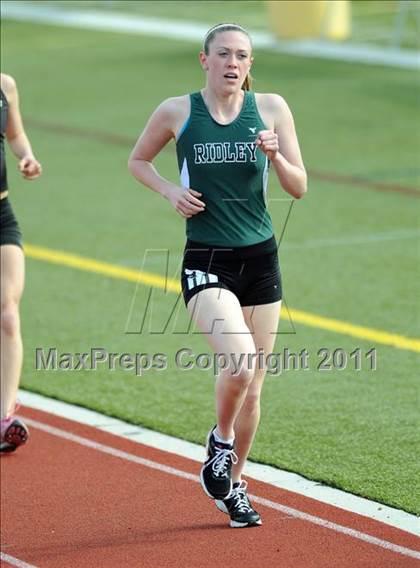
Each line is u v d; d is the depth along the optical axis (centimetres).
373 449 2008
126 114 5369
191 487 1880
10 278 2016
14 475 1953
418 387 2323
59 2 8938
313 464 1944
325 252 3328
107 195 4084
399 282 3031
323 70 6275
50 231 3638
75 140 4925
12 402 2042
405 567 1561
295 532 1684
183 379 2423
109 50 6994
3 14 8469
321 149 4656
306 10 7088
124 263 3281
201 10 8312
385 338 2620
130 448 2055
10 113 2067
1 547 1686
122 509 1802
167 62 6531
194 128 1614
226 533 1695
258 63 6481
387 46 6938
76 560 1636
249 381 1566
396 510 1750
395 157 4516
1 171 2006
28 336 2705
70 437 2116
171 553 1641
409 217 3691
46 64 6638
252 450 2016
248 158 1608
